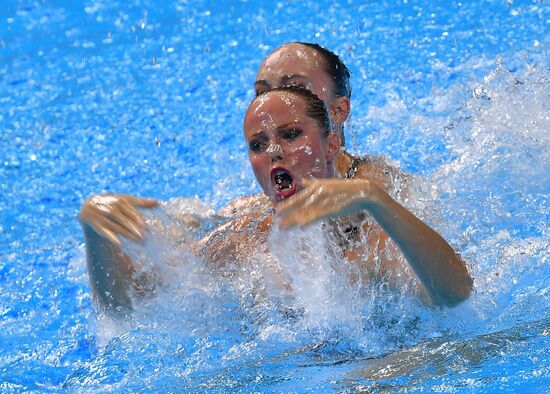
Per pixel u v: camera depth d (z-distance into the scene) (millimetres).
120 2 24109
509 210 11805
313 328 9422
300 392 8203
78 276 12406
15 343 10523
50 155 16688
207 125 17125
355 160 11203
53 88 19719
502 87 14742
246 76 18875
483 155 13195
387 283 9406
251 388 8383
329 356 9023
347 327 9312
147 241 9250
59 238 13688
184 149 16328
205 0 23344
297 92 9320
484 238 11094
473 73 16906
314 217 7898
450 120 14906
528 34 18281
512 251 10742
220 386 8484
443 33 19062
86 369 9234
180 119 17500
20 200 15047
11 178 15891
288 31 20609
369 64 18141
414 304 9328
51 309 11484
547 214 11656
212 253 10203
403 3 21031
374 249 9492
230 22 21812
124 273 9625
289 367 8820
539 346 8633
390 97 16547
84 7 24094
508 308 9633
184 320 9773
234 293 9930
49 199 15047
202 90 18594
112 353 9414
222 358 9156
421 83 16922
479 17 19594
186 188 14953
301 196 8016
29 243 13602
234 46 20422
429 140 14625
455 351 8688
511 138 13555
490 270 10328
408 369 8453
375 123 15570
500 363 8391
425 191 11445
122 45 21578
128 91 19078
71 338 10547
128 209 9086
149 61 20438
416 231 8453
